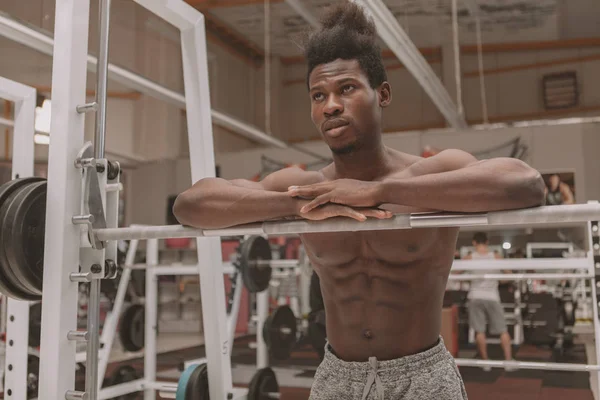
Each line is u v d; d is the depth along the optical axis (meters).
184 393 2.29
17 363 2.47
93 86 4.85
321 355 4.63
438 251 1.31
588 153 7.38
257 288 4.28
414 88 9.77
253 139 10.34
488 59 9.35
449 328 6.14
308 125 10.17
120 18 4.86
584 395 4.55
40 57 3.96
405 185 1.12
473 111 9.39
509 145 7.69
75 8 1.51
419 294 1.32
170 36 5.92
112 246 1.50
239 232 1.29
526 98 9.22
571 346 6.90
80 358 3.71
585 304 7.45
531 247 7.53
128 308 4.75
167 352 7.30
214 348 2.30
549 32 8.74
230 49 9.59
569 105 9.05
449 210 1.12
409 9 7.69
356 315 1.34
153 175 9.60
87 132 5.14
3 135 7.00
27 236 1.46
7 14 2.98
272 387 3.84
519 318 6.90
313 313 4.54
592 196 7.33
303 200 1.20
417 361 1.29
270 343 4.61
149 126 8.94
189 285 9.38
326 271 1.38
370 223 1.16
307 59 1.36
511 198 1.08
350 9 1.35
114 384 4.37
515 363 3.13
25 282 1.49
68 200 1.45
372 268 1.32
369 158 1.35
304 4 6.69
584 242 7.49
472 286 5.62
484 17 8.14
